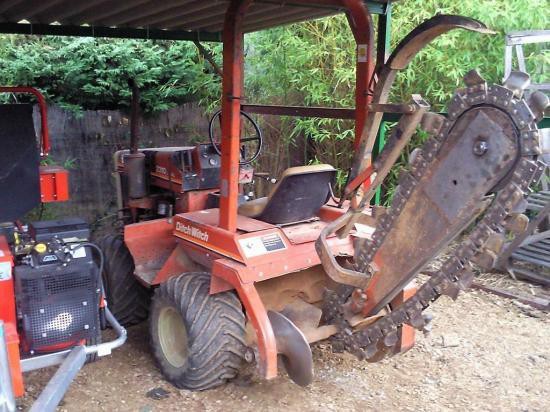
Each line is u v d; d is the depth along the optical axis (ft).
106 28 18.49
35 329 9.48
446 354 12.55
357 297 9.68
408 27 19.06
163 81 25.95
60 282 9.66
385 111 8.61
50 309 9.57
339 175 21.47
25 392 10.90
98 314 10.12
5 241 9.91
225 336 10.27
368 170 8.93
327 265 9.12
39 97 12.10
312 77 21.12
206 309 10.37
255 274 9.87
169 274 11.93
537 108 7.05
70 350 9.75
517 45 17.49
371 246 9.28
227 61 10.00
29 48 24.97
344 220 9.30
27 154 10.69
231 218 10.39
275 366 9.56
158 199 14.89
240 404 10.47
